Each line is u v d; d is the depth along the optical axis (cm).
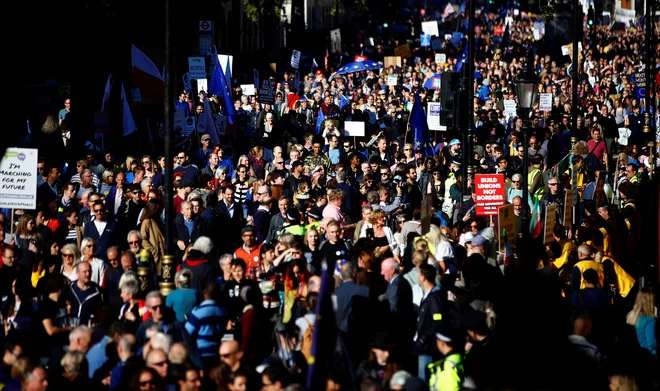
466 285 4016
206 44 9669
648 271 4138
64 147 6744
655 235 4128
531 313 3450
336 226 4069
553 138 8175
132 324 3459
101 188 5678
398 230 4919
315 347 2889
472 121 5897
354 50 19138
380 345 3097
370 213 4556
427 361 3131
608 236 5069
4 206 4097
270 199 4959
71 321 3491
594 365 3150
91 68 8150
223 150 6950
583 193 6281
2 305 3500
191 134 7362
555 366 3108
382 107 9675
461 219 5391
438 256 4069
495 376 3034
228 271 3709
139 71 7219
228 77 8438
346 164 6700
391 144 7762
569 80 12838
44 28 8019
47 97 7875
